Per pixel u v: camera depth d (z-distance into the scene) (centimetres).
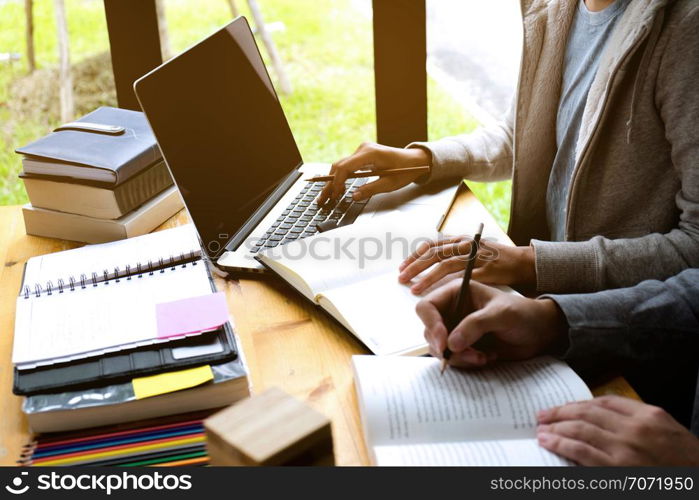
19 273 120
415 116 179
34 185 128
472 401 82
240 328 103
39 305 103
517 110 140
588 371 93
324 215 129
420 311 91
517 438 79
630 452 74
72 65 334
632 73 115
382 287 105
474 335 86
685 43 108
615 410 79
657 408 78
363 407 81
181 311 99
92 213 126
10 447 84
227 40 138
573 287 108
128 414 87
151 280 108
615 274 107
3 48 337
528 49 136
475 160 143
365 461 79
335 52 330
